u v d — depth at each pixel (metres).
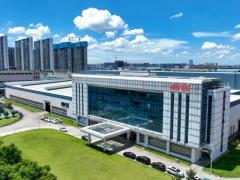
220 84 55.97
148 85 59.28
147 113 61.12
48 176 36.03
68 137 69.81
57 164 51.34
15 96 132.88
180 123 53.66
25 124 84.75
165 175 46.50
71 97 90.25
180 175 45.44
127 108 66.31
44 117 93.25
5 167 36.72
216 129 52.66
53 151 58.66
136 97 63.41
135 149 60.78
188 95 51.72
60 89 119.69
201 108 50.06
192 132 51.62
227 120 57.41
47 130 76.75
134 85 62.75
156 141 60.38
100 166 50.47
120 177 45.59
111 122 71.06
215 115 51.41
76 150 59.44
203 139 52.41
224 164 51.38
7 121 87.94
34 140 66.44
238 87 96.25
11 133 73.50
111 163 52.00
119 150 60.00
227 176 46.00
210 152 52.50
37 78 185.38
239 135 71.06
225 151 58.47
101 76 73.31
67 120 90.88
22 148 60.44
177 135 54.34
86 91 78.69
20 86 132.50
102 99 74.00
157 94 58.12
